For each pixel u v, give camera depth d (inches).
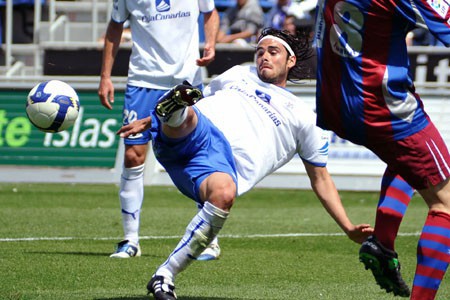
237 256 848.9
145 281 692.7
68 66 1722.4
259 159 612.7
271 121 626.8
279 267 784.9
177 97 547.8
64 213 1214.3
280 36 661.3
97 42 1801.2
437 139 561.0
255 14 1852.9
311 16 1888.5
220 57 1664.6
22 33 2135.8
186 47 850.1
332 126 575.2
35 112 716.7
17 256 805.2
